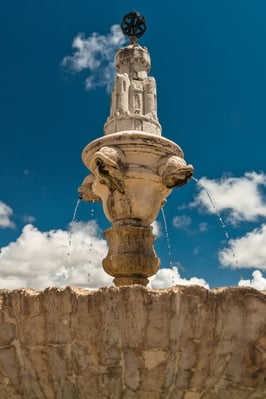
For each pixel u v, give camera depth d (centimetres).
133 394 586
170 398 590
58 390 604
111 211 970
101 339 568
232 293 579
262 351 578
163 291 571
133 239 934
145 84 1072
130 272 912
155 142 959
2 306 598
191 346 572
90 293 575
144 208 956
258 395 604
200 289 573
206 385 591
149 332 565
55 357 588
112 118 1037
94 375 581
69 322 576
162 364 572
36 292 603
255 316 579
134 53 1105
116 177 929
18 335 596
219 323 575
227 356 582
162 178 951
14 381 612
